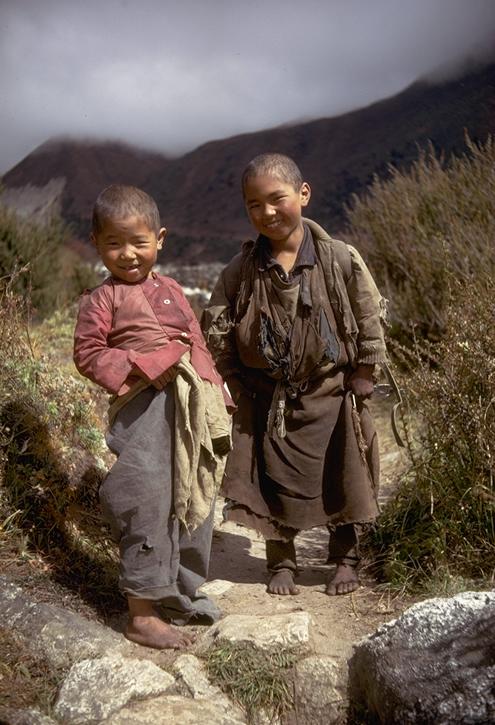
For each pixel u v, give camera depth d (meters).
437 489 3.42
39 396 3.59
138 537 2.71
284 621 2.80
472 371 3.40
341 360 3.17
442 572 3.11
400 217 6.34
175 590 2.78
